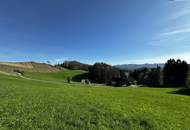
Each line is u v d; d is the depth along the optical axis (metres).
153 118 19.61
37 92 26.30
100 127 15.55
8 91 23.94
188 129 18.25
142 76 138.62
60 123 15.09
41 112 16.78
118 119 17.91
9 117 14.63
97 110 19.59
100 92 37.59
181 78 117.94
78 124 15.48
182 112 25.02
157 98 35.84
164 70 124.50
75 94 29.41
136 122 17.95
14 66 138.50
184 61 120.12
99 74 140.88
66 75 149.00
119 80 125.50
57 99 22.61
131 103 26.78
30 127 13.55
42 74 140.12
